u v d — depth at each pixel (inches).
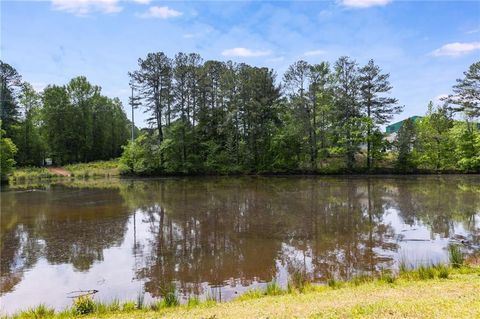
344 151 2064.5
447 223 776.9
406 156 2064.5
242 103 2214.6
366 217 859.4
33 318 350.9
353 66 2055.9
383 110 2055.9
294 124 2187.5
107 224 842.8
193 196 1279.5
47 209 1053.2
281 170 2159.2
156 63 2190.0
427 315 255.9
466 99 1971.0
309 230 745.6
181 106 2229.3
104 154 3213.6
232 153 2241.6
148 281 485.7
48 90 2923.2
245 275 499.2
